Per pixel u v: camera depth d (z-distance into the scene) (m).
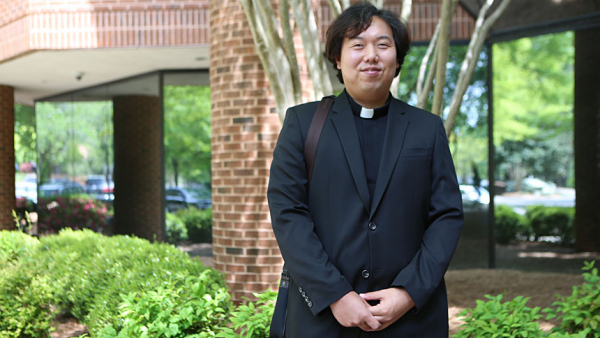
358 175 1.79
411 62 7.82
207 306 2.91
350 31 1.84
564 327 3.33
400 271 1.77
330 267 1.69
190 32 7.48
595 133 8.39
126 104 10.36
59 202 11.94
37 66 9.13
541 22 7.76
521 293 6.29
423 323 1.77
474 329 2.86
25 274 4.55
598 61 8.19
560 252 8.89
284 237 1.76
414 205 1.81
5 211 11.19
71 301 4.62
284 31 3.57
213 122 5.70
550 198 9.80
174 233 9.43
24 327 4.33
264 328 2.71
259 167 5.41
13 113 11.36
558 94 10.78
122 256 4.51
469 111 8.05
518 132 10.60
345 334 1.74
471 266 8.08
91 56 8.32
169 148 9.49
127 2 7.56
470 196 8.08
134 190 10.22
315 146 1.85
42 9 7.69
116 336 2.83
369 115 1.89
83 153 11.42
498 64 10.42
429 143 1.86
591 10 7.38
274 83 3.70
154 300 2.91
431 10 7.22
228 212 5.51
